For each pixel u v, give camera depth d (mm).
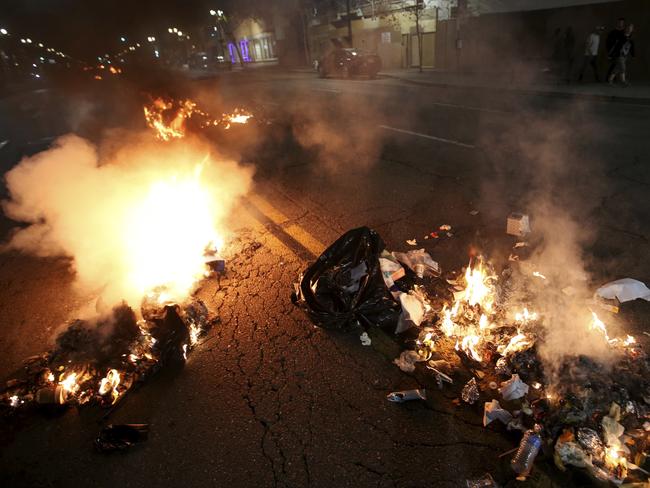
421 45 20016
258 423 2434
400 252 4148
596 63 13578
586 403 2238
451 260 3926
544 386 2432
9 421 2584
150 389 2719
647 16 12398
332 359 2836
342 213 5184
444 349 2816
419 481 2068
